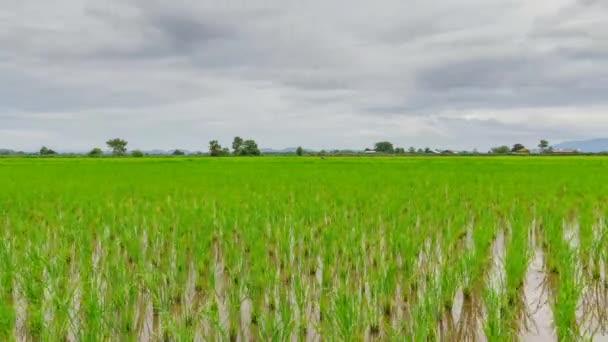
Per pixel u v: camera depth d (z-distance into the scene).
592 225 6.67
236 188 13.30
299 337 3.57
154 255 5.93
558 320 3.67
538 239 6.74
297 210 8.59
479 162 36.84
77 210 9.49
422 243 6.33
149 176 19.58
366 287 4.90
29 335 3.86
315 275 5.46
